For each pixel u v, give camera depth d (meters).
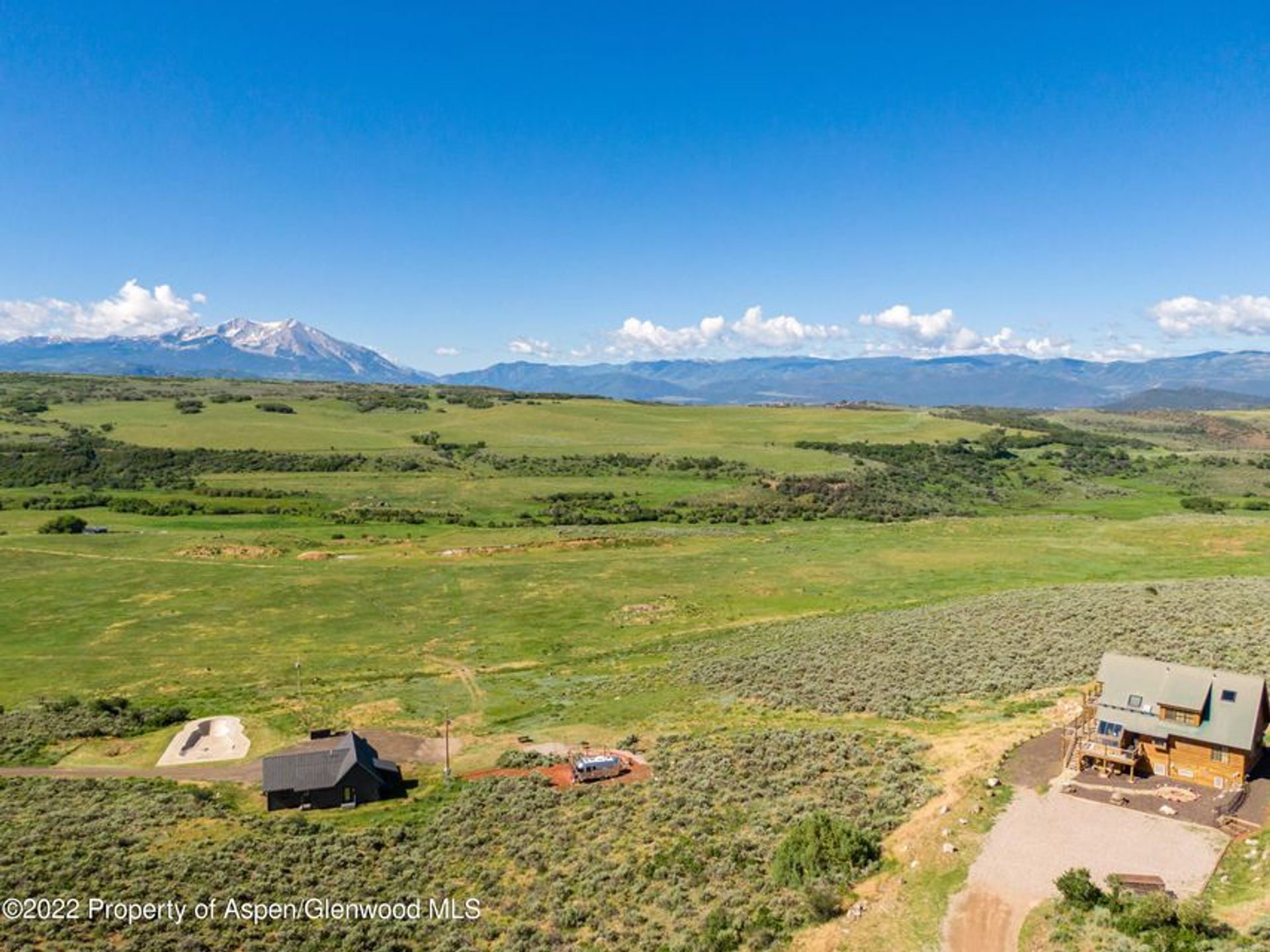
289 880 41.59
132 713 71.44
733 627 94.19
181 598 111.00
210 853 44.50
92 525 150.62
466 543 141.75
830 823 37.38
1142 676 43.28
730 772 49.09
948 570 115.88
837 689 63.25
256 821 49.91
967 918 30.92
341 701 75.00
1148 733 41.41
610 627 97.12
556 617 102.06
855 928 31.44
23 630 98.69
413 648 91.81
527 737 62.53
